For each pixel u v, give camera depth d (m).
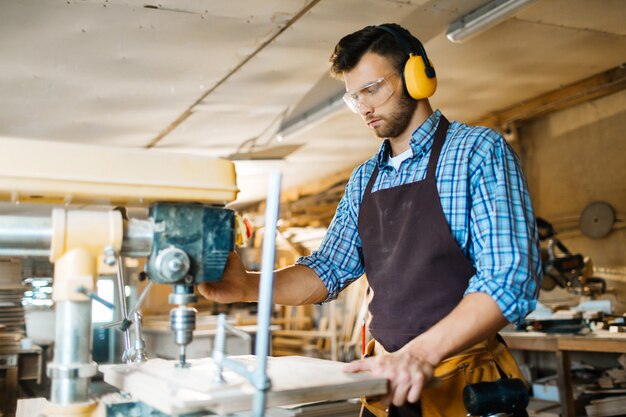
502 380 1.19
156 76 4.25
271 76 4.35
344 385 1.00
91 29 3.48
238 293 1.46
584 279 4.19
